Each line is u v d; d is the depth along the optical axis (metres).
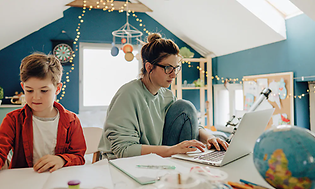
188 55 3.34
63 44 3.15
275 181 0.47
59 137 0.88
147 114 1.09
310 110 2.21
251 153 0.89
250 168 0.71
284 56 2.29
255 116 0.76
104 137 1.08
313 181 0.44
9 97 2.82
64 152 0.90
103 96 3.49
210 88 3.41
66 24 3.19
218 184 0.49
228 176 0.63
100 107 3.43
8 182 0.57
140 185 0.54
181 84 3.33
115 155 0.98
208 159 0.78
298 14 2.14
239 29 2.58
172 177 0.45
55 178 0.56
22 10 2.21
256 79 2.64
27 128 0.83
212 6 2.48
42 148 0.86
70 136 0.92
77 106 3.25
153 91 1.14
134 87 1.07
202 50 3.57
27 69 0.73
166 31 3.59
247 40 2.67
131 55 2.65
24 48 3.02
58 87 0.89
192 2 2.61
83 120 3.31
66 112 0.92
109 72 3.50
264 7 2.24
